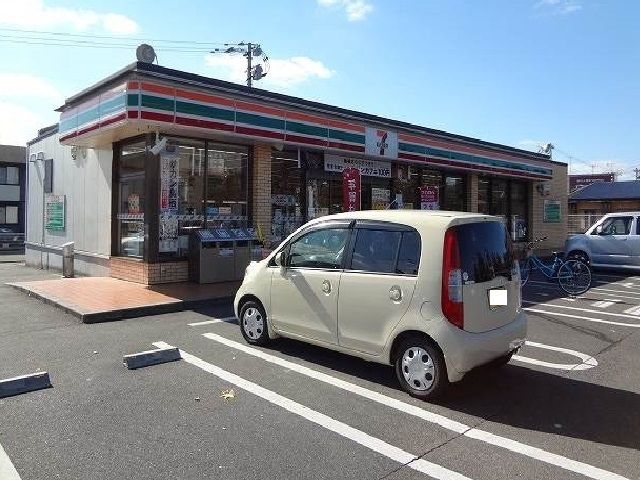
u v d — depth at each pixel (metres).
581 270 10.86
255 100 10.87
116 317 8.07
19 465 3.51
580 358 6.22
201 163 11.23
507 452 3.80
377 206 14.95
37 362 5.81
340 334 5.39
